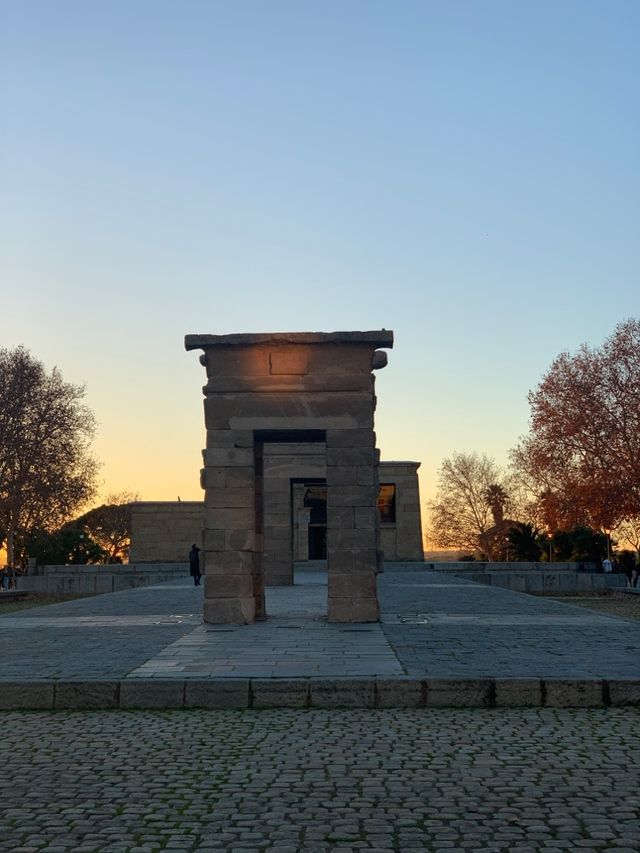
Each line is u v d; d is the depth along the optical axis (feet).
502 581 149.28
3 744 29.66
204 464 61.82
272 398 61.93
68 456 177.47
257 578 64.23
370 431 61.31
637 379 145.28
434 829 20.38
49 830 20.56
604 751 27.71
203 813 21.75
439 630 55.36
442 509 268.82
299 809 21.97
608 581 149.38
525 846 19.20
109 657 43.86
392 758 26.94
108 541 270.05
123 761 27.04
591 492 146.41
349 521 60.75
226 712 34.94
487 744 28.81
